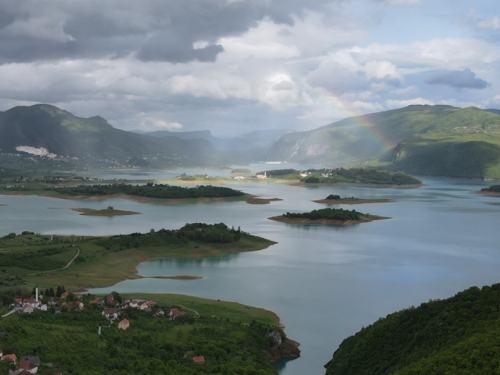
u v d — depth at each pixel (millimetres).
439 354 125062
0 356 133250
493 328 129500
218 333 168125
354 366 143750
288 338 179000
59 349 141375
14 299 192125
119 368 135500
